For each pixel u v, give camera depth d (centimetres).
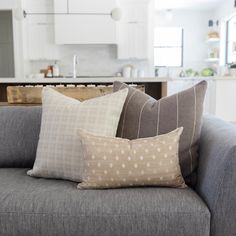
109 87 271
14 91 274
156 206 114
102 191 126
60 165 143
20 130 175
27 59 546
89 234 114
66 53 575
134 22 541
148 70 577
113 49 576
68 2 521
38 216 115
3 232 116
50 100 160
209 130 146
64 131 146
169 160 130
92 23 528
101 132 144
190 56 717
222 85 483
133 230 112
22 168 172
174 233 112
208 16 704
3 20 627
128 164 128
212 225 113
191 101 146
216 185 114
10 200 119
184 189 130
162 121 145
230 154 112
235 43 599
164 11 705
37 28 541
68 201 118
